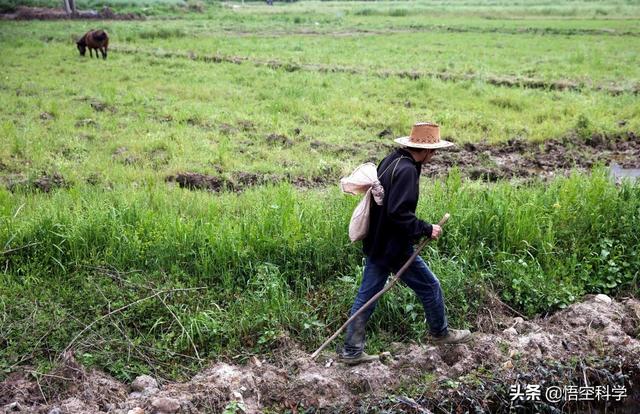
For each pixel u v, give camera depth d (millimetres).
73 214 7586
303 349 5945
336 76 19453
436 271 6664
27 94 16469
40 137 12062
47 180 9766
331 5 67812
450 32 35469
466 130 13539
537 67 20922
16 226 7238
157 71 20328
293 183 10305
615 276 7152
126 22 39594
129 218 7574
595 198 8047
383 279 5434
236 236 7031
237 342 5875
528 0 71625
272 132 13094
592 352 5996
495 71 20344
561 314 6535
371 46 27562
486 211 7613
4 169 10469
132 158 11141
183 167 10594
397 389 5398
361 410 5148
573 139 12969
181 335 5863
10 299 6203
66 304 6277
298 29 36812
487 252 7184
